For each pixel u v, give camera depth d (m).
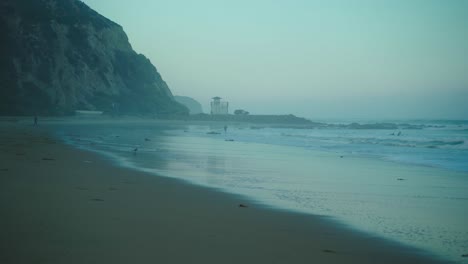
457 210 11.66
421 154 32.06
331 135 65.62
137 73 141.25
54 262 5.96
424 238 8.69
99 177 15.17
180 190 13.44
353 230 9.13
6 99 92.38
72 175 15.20
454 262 7.20
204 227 8.64
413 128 98.38
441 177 18.89
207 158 25.30
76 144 32.16
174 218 9.30
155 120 120.06
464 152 33.84
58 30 116.31
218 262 6.46
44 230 7.53
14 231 7.36
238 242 7.66
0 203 9.55
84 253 6.43
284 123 142.50
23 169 15.88
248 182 16.00
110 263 6.08
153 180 15.34
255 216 10.07
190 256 6.65
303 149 36.34
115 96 124.50
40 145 28.64
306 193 13.91
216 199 12.12
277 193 13.70
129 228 8.09
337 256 7.19
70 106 107.75
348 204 12.18
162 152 28.42
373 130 89.69
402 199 13.29
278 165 22.78
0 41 102.62
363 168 22.33
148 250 6.81
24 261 5.93
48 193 11.20
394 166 23.50
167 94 155.25
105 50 133.12
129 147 31.78
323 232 8.84
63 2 132.50
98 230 7.78
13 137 35.91
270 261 6.68
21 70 101.44
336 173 19.86
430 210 11.62
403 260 7.21
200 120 138.00
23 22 110.19
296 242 7.93
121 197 11.44
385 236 8.74
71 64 116.00
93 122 92.94
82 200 10.53
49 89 104.25
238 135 61.78
